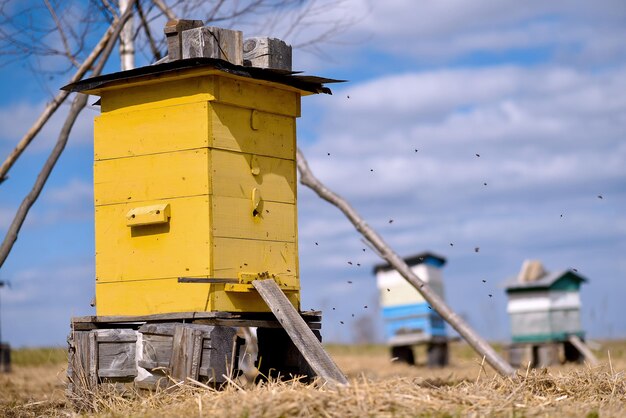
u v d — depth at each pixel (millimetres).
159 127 10211
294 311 9805
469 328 12781
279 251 10539
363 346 31375
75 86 10625
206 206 9891
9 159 13523
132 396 9836
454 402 8508
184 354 9664
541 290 24641
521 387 9461
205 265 9844
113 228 10398
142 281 10195
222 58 10367
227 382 9625
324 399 8117
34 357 25062
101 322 10406
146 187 10242
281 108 10719
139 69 10109
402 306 25016
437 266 25469
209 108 9977
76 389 10148
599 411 8438
